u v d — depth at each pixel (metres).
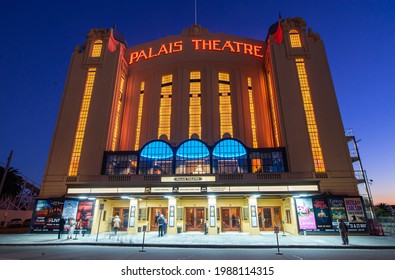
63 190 28.52
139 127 39.84
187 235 23.19
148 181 26.70
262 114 39.72
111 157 29.97
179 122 38.28
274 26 42.62
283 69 34.34
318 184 24.45
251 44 44.19
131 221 25.70
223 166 27.56
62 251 14.75
